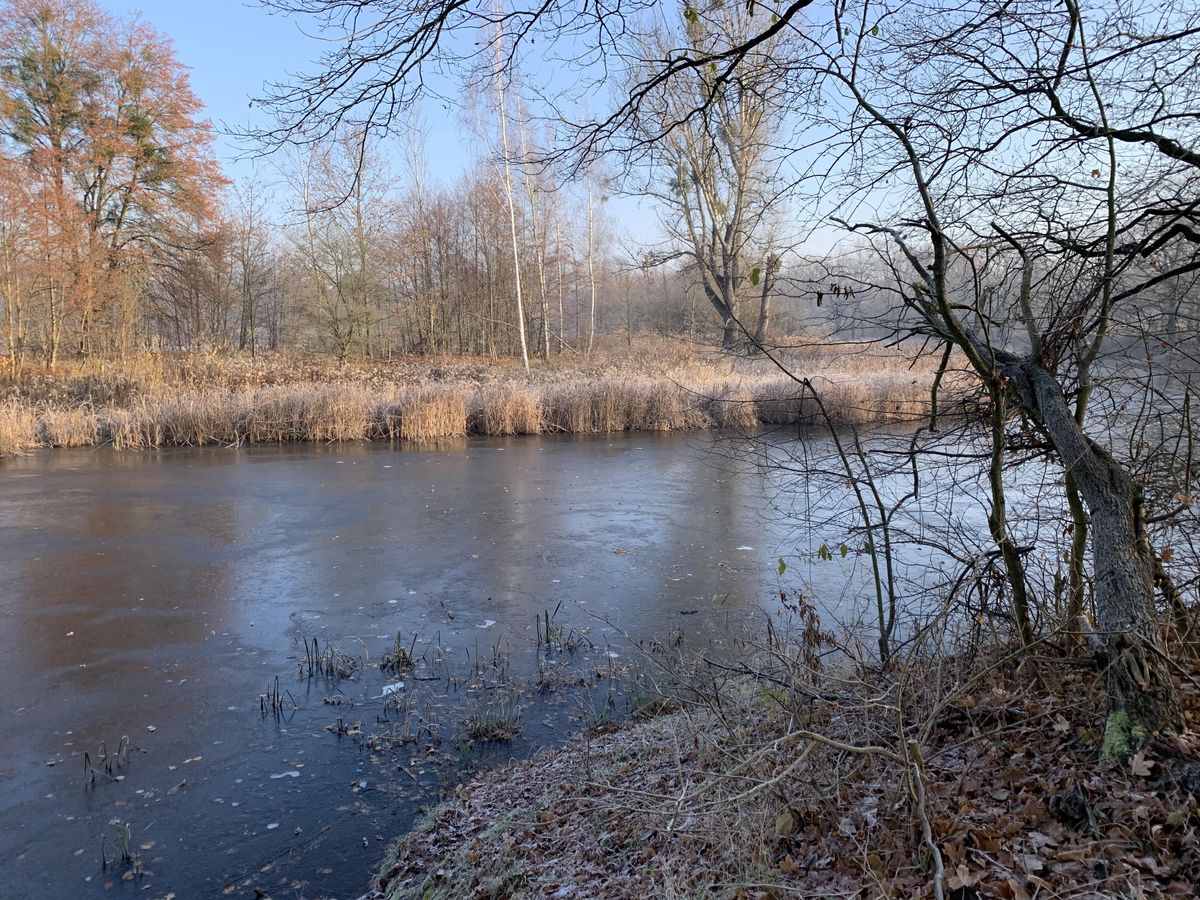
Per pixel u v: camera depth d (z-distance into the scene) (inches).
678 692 223.8
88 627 321.7
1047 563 195.9
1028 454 187.3
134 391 884.0
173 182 1250.0
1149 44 152.4
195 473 635.5
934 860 112.9
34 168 1111.0
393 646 301.7
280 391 836.6
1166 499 163.5
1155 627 125.2
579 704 252.7
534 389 912.3
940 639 161.6
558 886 145.6
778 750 149.3
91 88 1181.1
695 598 345.7
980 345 156.7
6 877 176.9
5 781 214.7
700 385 885.2
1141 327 160.7
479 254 1732.3
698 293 984.3
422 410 823.1
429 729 238.5
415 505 527.8
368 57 167.6
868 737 142.6
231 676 277.9
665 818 150.4
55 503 530.0
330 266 1285.7
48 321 1155.9
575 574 383.2
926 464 220.7
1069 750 131.7
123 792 209.2
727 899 121.5
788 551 410.0
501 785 200.4
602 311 2139.5
